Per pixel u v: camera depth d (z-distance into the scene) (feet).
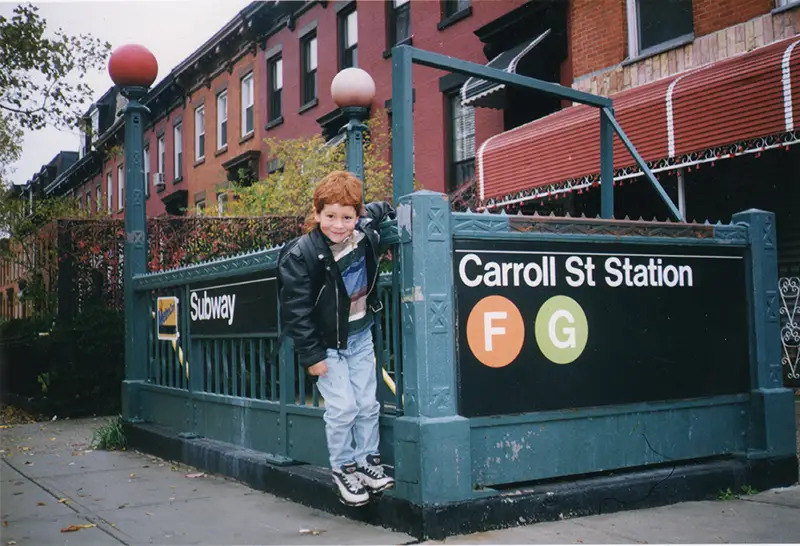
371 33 55.42
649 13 35.27
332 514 14.28
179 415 21.59
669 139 29.50
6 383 37.32
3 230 50.85
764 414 16.24
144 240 24.79
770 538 12.28
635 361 15.05
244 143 74.23
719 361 16.16
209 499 15.92
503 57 41.06
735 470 15.60
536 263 14.05
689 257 15.99
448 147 48.47
